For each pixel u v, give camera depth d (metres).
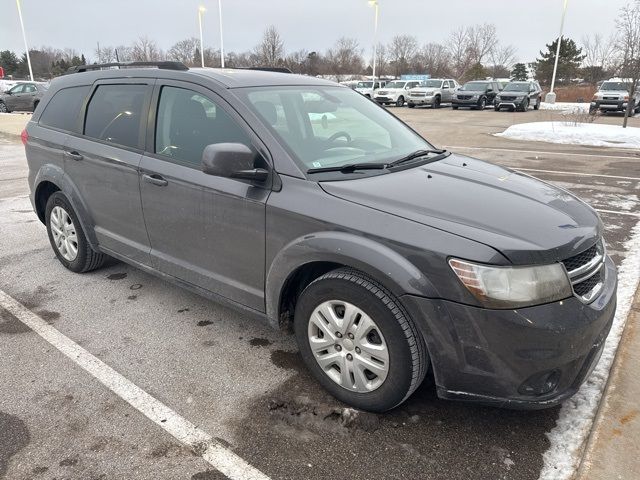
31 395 2.88
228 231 3.05
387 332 2.45
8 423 2.65
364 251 2.43
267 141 2.91
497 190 2.85
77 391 2.92
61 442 2.52
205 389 2.94
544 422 2.64
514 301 2.21
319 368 2.83
